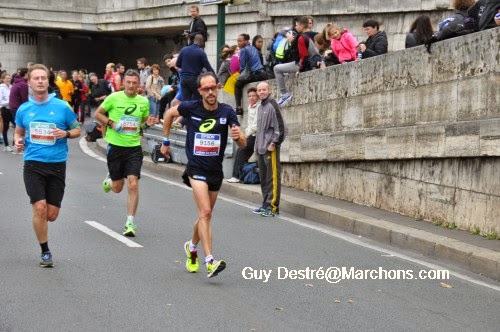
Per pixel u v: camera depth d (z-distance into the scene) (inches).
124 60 2367.1
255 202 914.7
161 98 1285.7
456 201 713.0
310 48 975.0
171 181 1057.5
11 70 2269.9
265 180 829.8
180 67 1096.2
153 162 1173.7
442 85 729.6
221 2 1165.7
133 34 2233.0
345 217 769.6
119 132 686.5
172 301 481.7
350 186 875.4
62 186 567.5
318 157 925.8
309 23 997.8
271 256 625.3
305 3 1332.4
